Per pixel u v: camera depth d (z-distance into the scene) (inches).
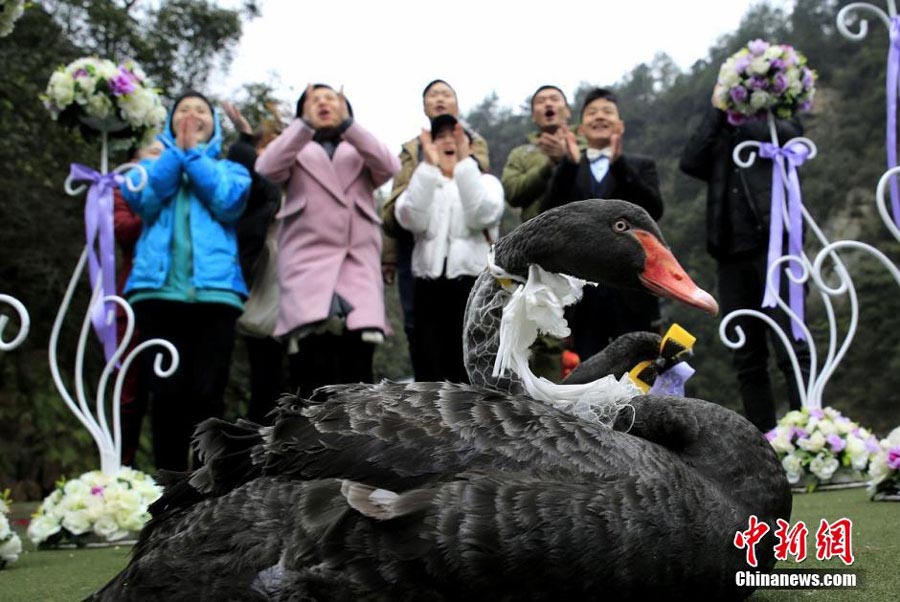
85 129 225.1
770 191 248.8
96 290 212.5
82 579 146.3
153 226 206.1
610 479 77.1
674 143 1357.0
